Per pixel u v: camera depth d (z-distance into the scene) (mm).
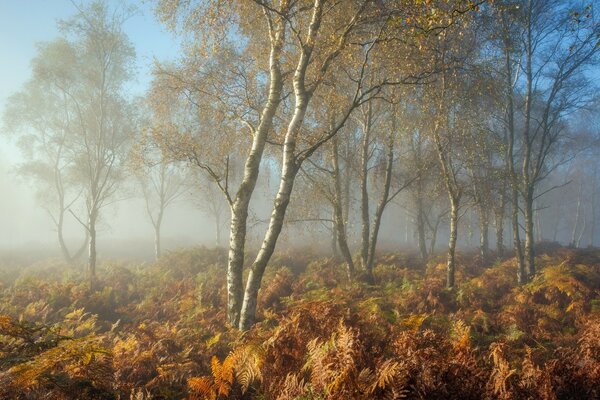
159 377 5246
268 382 4816
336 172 15930
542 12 14797
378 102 16297
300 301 9688
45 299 11750
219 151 13711
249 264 18125
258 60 12070
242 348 5129
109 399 4301
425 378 3492
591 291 11203
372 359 4297
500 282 14234
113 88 23109
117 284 14828
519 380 4188
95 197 19766
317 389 3787
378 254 21234
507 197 20438
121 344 6469
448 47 12188
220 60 12234
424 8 7852
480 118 15992
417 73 11664
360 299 11086
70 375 4227
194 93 12289
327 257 20375
